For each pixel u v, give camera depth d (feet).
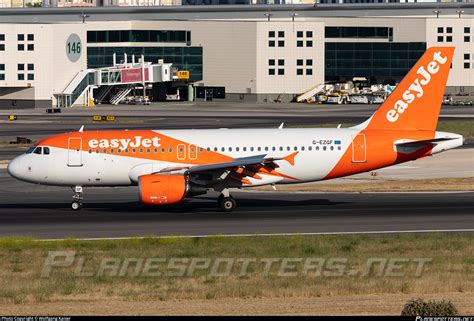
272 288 403.95
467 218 615.57
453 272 438.40
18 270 453.58
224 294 392.47
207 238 533.55
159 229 581.53
